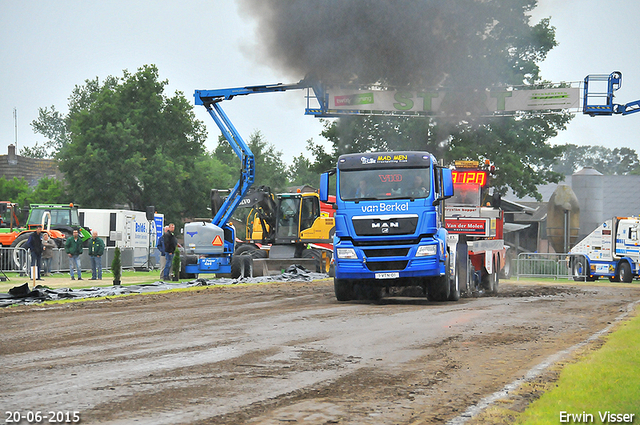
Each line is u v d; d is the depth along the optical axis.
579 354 12.21
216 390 9.17
